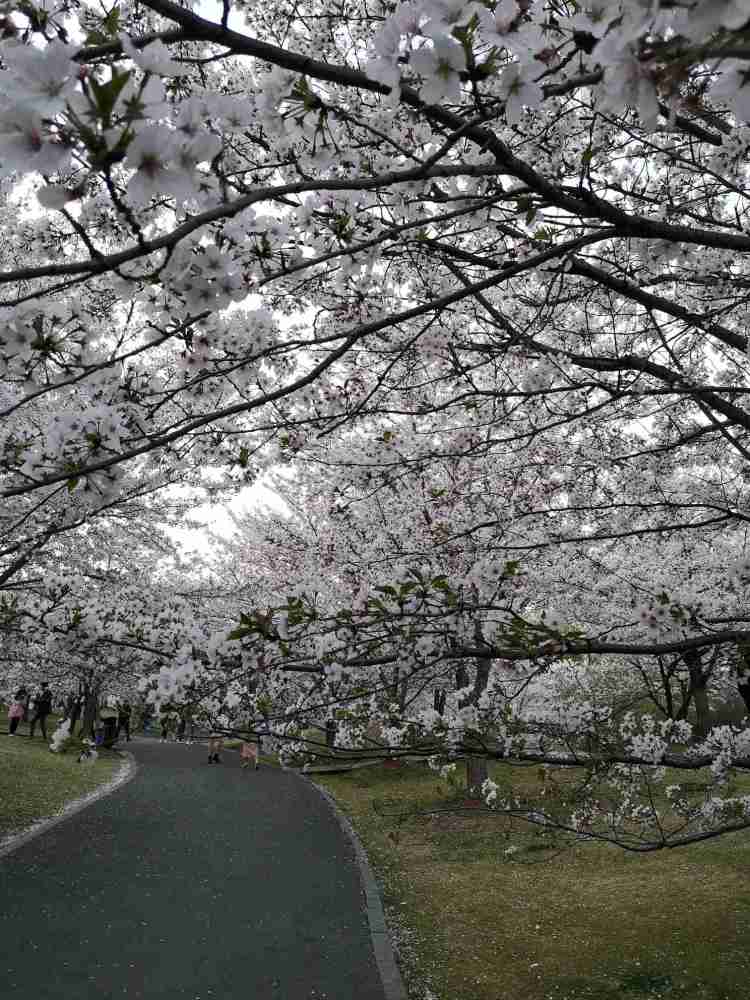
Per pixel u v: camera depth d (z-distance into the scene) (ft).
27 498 13.01
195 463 11.98
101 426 6.93
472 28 5.02
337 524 31.76
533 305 14.15
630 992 15.94
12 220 15.83
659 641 12.16
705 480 22.26
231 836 30.86
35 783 40.09
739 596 18.98
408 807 37.93
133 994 14.88
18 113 3.47
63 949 17.06
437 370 17.92
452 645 11.32
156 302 7.04
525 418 18.12
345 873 25.59
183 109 3.91
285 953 17.67
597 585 26.37
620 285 11.32
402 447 16.93
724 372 19.06
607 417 17.22
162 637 10.96
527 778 37.14
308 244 9.00
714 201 13.84
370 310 13.00
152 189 3.83
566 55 6.73
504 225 10.81
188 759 61.36
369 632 10.93
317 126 7.35
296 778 51.75
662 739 14.60
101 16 7.13
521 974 17.29
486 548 15.40
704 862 24.76
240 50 5.83
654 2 2.93
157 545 41.06
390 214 10.14
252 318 8.74
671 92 3.42
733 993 15.43
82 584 13.78
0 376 6.83
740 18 2.75
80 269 3.97
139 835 30.12
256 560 62.80
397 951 18.71
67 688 60.54
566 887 23.61
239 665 10.00
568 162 12.52
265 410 14.48
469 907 22.12
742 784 28.22
